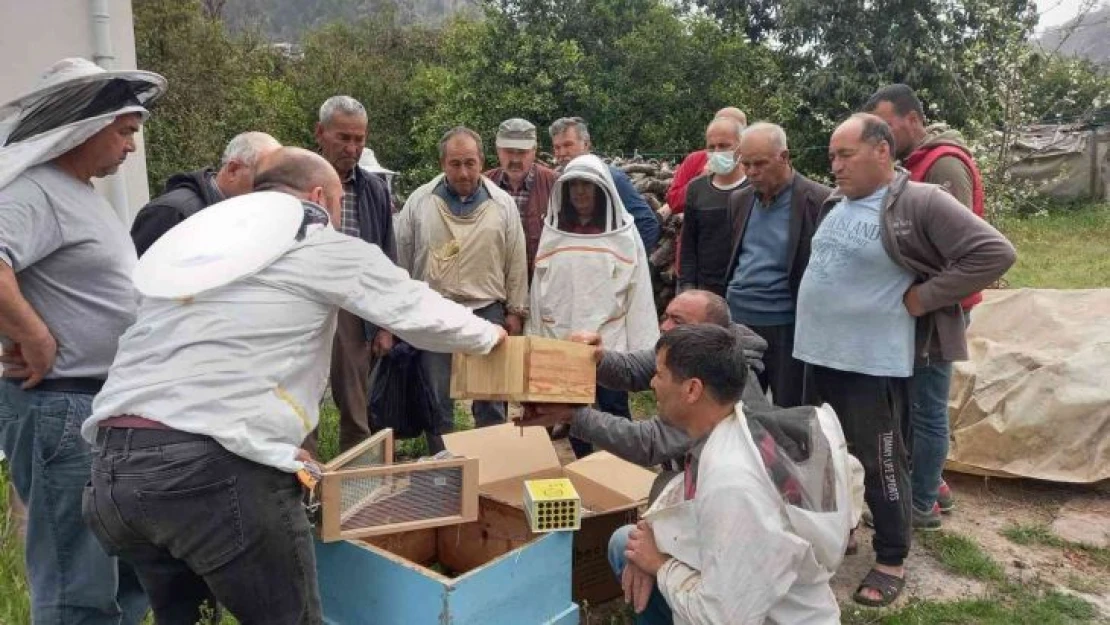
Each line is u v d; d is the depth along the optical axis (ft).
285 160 7.87
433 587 7.73
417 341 7.45
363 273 7.03
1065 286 33.24
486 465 10.70
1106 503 14.28
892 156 10.57
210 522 6.39
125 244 8.34
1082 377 14.71
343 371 12.90
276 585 6.70
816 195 12.65
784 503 7.12
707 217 14.69
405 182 57.72
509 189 16.48
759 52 58.34
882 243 10.23
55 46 15.67
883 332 10.36
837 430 7.63
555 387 8.59
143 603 9.45
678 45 54.29
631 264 13.43
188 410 6.31
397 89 60.70
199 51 52.54
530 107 51.13
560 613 8.91
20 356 7.72
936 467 12.85
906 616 10.72
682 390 7.56
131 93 8.21
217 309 6.56
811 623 7.39
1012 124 35.58
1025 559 12.44
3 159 7.45
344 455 8.83
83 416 7.93
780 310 12.94
